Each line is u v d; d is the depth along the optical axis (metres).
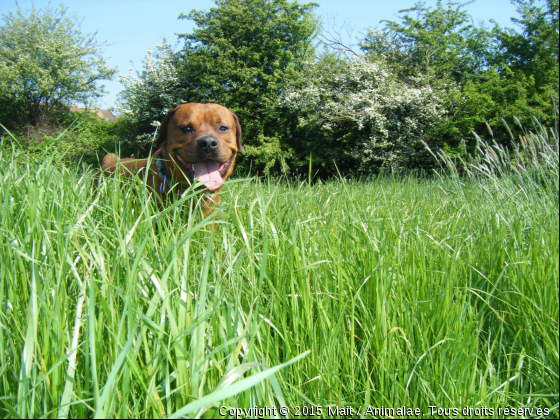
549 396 1.73
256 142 18.16
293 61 19.45
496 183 3.52
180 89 20.28
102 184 2.66
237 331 1.69
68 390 1.35
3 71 23.55
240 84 18.91
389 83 15.84
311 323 1.85
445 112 14.70
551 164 2.94
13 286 1.77
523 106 12.61
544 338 1.96
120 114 21.70
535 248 2.28
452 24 18.78
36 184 2.23
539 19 14.12
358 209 2.98
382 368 1.78
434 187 5.97
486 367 1.90
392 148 15.52
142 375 1.51
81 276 1.99
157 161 3.68
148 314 1.53
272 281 2.27
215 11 20.44
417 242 2.51
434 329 2.03
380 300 1.94
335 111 15.55
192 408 1.13
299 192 3.41
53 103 25.45
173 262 1.73
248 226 2.27
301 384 1.77
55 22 26.69
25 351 1.39
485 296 2.38
